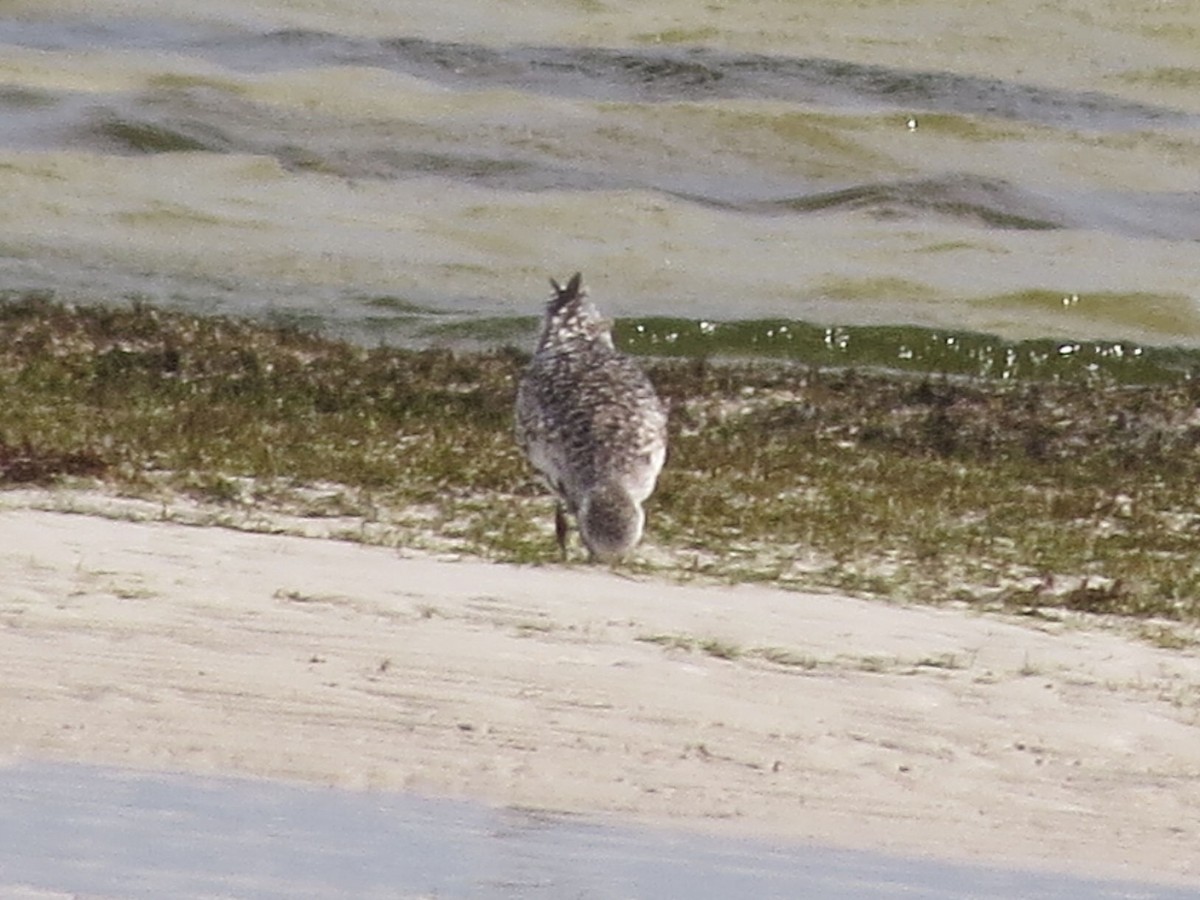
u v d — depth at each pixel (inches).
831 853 1071.0
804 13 4399.6
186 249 3093.0
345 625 1375.5
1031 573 1753.2
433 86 3964.1
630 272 3159.5
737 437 2223.2
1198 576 1788.9
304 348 2503.7
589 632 1419.8
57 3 4261.8
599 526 1393.9
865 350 2805.1
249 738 1159.0
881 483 2052.2
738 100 3954.2
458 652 1341.0
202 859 928.9
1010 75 4170.8
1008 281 3221.0
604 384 1476.4
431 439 2082.9
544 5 4402.1
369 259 3112.7
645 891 944.3
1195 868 1114.1
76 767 1087.0
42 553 1478.8
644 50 4190.5
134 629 1316.4
